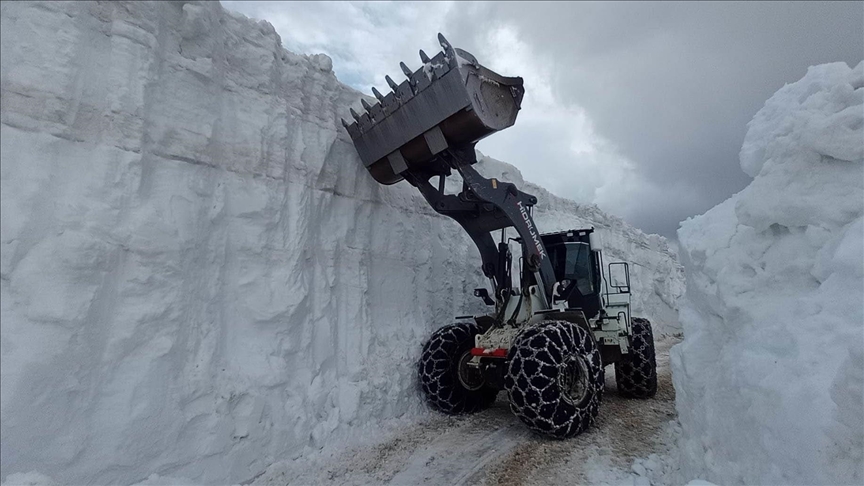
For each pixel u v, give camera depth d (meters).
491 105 4.24
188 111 3.44
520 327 4.71
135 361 2.80
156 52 3.21
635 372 5.84
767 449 2.11
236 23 3.99
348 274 4.80
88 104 2.83
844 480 1.76
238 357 3.50
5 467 2.21
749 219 2.79
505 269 5.27
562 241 6.03
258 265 3.77
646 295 15.63
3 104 2.51
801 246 2.55
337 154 4.87
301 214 4.17
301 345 3.97
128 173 2.93
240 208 3.73
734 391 2.51
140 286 2.89
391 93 4.46
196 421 3.02
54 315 2.45
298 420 3.65
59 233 2.57
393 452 3.86
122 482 2.60
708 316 3.18
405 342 5.25
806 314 2.27
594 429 4.46
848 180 2.42
